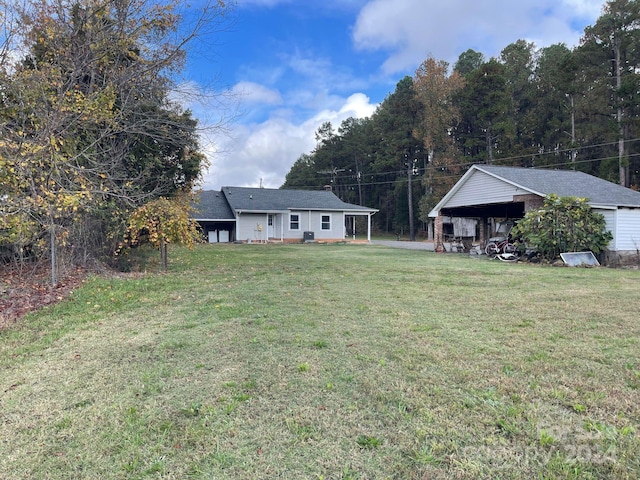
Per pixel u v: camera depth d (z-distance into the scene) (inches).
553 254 442.9
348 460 78.1
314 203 1048.2
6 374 126.2
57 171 257.1
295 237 1006.4
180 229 350.3
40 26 278.1
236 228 951.0
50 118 257.0
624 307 199.9
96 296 240.1
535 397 101.5
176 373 123.4
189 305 218.4
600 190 507.5
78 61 290.8
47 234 297.1
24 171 246.7
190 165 414.6
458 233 952.9
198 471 76.1
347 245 881.5
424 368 122.1
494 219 922.7
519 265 418.6
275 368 125.2
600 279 303.9
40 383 118.7
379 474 73.8
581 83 1051.9
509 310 197.5
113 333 168.6
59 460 80.5
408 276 325.7
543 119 1229.1
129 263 398.6
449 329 164.4
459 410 95.8
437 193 1203.2
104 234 346.3
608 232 442.0
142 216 340.5
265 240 973.8
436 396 103.4
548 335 153.7
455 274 338.0
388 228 1713.8
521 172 566.9
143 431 90.5
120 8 296.0
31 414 99.6
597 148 1071.6
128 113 321.1
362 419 93.4
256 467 76.8
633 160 957.8
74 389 113.8
